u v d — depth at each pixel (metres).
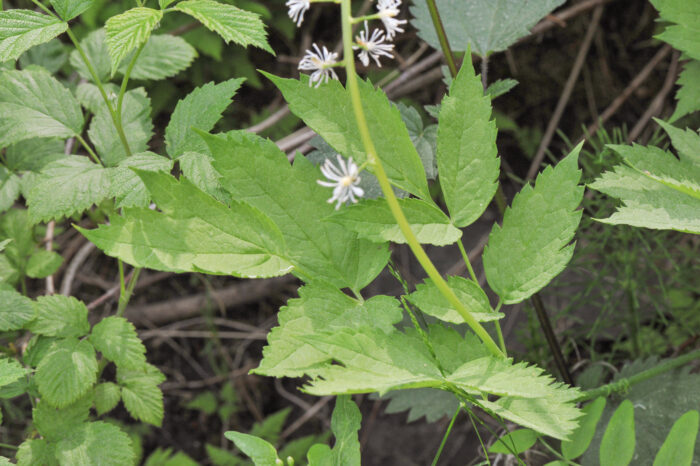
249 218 0.68
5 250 0.80
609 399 0.79
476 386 0.65
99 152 0.75
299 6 0.65
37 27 0.71
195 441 1.33
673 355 0.87
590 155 0.85
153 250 0.67
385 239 0.67
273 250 0.68
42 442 0.74
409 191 0.68
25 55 0.83
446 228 0.68
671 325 0.97
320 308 0.68
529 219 0.68
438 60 1.04
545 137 1.17
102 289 1.35
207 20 0.70
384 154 0.68
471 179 0.68
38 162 0.80
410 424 1.29
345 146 0.67
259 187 0.68
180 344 1.40
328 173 0.64
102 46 0.80
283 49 1.44
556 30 1.36
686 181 0.70
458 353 0.68
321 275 0.68
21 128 0.75
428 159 0.77
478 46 0.79
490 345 0.67
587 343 1.03
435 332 0.69
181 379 1.37
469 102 0.68
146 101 0.77
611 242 0.90
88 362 0.74
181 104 0.73
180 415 1.34
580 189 0.67
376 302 0.68
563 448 0.71
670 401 0.77
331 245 0.69
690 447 0.68
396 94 1.17
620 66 1.34
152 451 1.30
